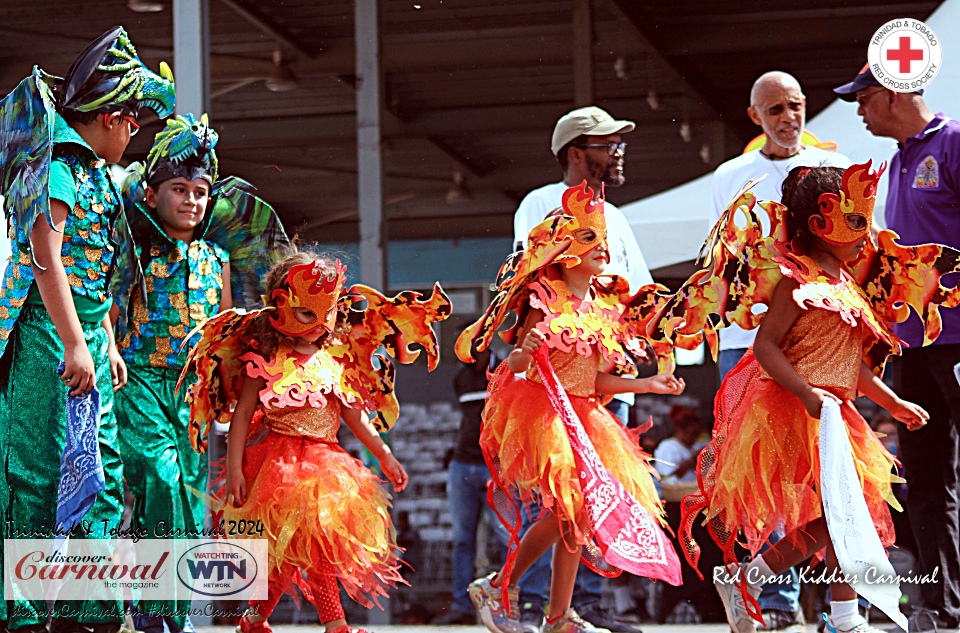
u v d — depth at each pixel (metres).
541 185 17.50
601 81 14.52
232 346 6.09
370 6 11.30
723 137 15.28
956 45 8.27
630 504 5.93
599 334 6.26
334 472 5.85
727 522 5.70
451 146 16.36
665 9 13.09
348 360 6.38
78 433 5.33
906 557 7.29
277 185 16.17
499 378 6.44
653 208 11.33
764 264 5.73
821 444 5.41
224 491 6.01
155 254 6.43
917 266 5.98
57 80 5.77
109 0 12.24
